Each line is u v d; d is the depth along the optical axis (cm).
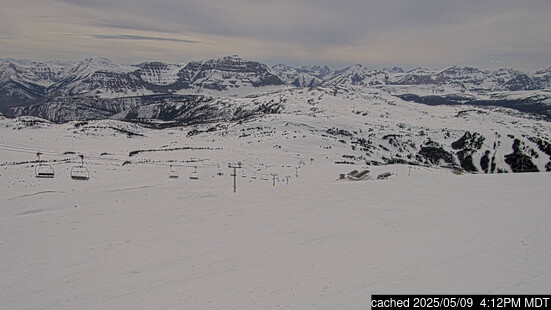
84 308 1262
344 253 1638
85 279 1534
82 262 1742
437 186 3178
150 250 1891
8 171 7350
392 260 1446
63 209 2928
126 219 2566
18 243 2052
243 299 1216
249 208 2823
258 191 3600
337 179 7006
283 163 11219
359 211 2511
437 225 1980
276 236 2048
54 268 1673
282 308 1115
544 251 1341
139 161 10544
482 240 1573
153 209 2886
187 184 6200
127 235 2173
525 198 2453
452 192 2884
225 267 1586
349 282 1256
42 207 3123
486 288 1085
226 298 1239
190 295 1297
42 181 6488
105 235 2186
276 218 2470
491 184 3086
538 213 1984
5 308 1304
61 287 1460
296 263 1559
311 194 3256
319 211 2605
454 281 1159
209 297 1262
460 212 2228
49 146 16400
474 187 3003
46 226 2394
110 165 8944
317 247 1786
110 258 1789
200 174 7875
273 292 1248
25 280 1545
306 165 10850
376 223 2180
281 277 1395
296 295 1199
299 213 2584
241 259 1683
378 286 1186
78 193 3650
